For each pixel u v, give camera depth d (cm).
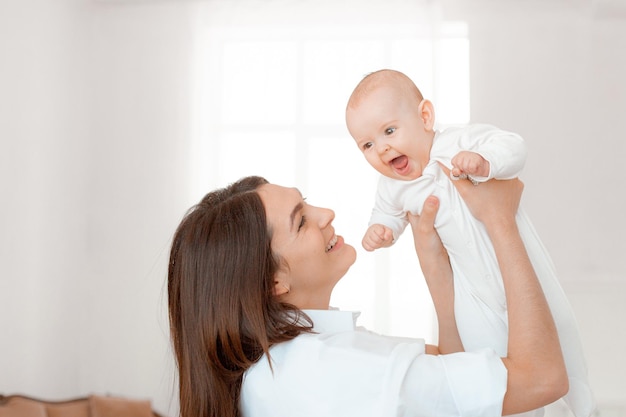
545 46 380
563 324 129
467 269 131
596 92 374
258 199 122
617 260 362
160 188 403
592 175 370
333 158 397
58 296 387
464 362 107
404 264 380
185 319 121
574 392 130
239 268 118
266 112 404
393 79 139
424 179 134
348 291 383
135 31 411
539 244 131
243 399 119
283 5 406
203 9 411
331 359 110
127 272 397
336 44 402
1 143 368
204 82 409
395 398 104
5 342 364
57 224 390
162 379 386
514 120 380
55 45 395
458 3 390
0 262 365
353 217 391
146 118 407
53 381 381
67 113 397
